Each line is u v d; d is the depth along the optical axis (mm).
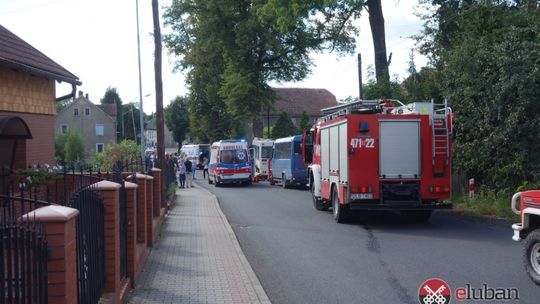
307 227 15320
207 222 16109
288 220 17031
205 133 63844
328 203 19281
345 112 15633
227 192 30547
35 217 3744
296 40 46250
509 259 10211
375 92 27656
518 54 16922
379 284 8508
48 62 14422
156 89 18984
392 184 14961
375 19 29250
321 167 18656
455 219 16641
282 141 35375
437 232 13961
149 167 14758
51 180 9414
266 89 48375
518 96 16891
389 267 9742
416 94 24328
